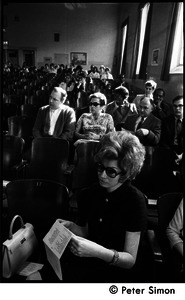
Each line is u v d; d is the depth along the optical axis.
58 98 3.82
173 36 6.54
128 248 1.35
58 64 19.27
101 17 18.25
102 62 18.97
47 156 3.05
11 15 18.55
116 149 1.31
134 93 10.91
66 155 3.03
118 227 1.39
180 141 3.63
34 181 1.86
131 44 13.02
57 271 1.28
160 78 7.19
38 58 19.28
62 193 1.81
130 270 1.42
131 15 13.23
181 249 1.51
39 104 6.82
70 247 1.29
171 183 2.80
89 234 1.48
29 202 1.85
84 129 3.70
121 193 1.39
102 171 1.35
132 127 3.75
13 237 1.39
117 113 4.52
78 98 6.96
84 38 18.75
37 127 3.93
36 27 18.80
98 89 9.05
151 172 2.84
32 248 1.48
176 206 1.74
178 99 3.57
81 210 1.52
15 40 18.97
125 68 14.31
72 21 18.58
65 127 3.86
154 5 8.35
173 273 1.48
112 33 18.47
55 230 1.35
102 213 1.42
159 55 7.71
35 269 1.39
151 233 1.65
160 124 3.63
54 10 18.44
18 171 3.00
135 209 1.36
